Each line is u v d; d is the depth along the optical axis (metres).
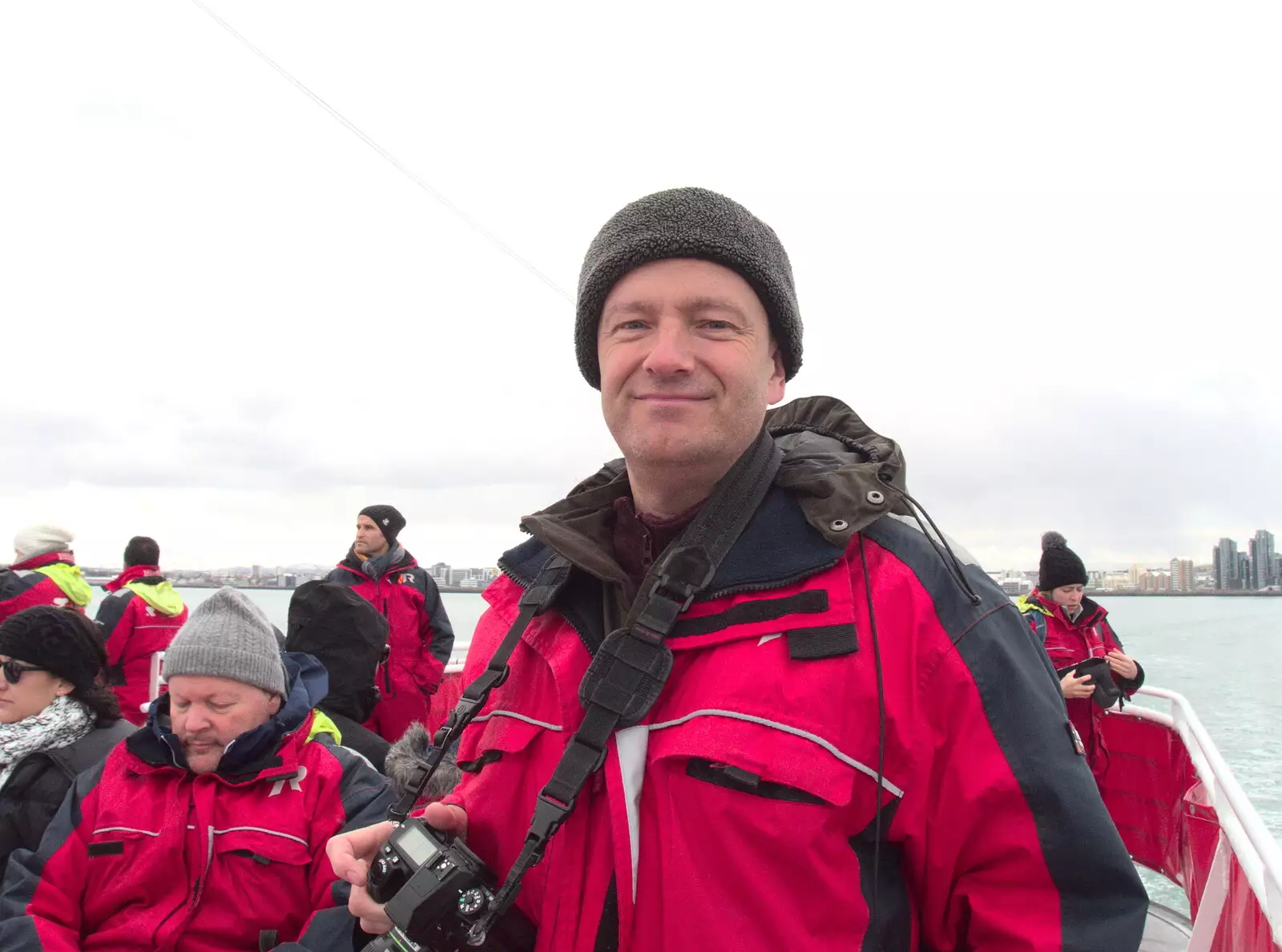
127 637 2.87
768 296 0.72
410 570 3.03
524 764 0.73
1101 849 0.61
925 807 0.64
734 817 0.59
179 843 1.29
